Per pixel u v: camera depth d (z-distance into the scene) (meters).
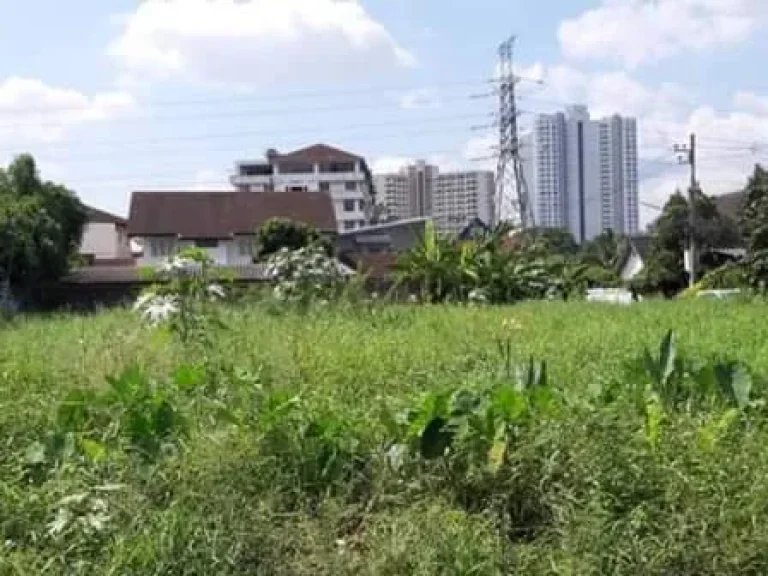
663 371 4.09
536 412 3.50
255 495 3.26
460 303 15.50
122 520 3.07
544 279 18.39
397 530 3.04
